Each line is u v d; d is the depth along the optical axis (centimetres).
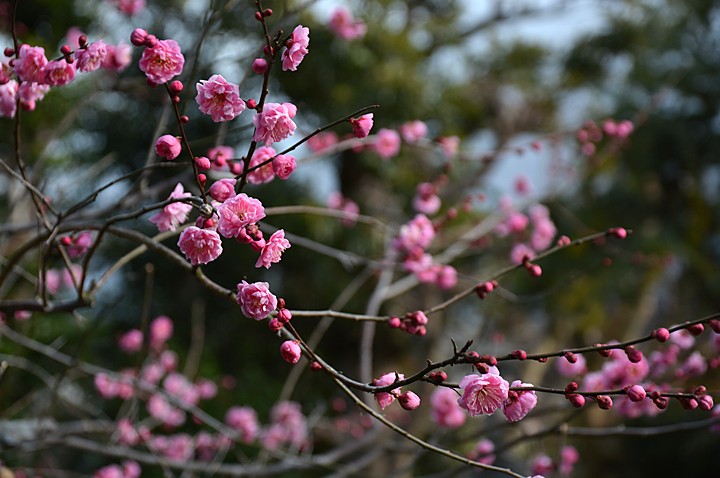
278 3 399
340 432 449
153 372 368
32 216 266
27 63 167
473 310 754
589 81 813
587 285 736
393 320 168
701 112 759
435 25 683
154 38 145
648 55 781
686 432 647
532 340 770
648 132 754
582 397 144
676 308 788
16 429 297
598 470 688
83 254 214
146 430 328
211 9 225
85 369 279
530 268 204
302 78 577
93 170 295
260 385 589
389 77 593
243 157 171
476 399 139
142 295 598
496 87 801
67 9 444
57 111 445
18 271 249
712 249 784
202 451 376
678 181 775
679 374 236
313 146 334
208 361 563
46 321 469
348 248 618
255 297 143
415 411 485
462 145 684
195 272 164
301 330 658
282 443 377
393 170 635
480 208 676
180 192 167
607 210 762
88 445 273
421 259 287
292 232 609
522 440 244
